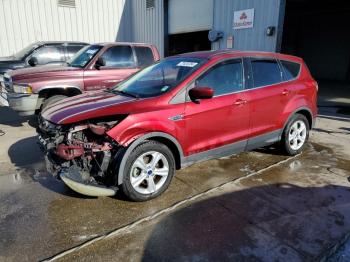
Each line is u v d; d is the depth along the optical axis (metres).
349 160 4.93
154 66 4.63
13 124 7.17
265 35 9.45
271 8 9.16
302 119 5.12
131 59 7.55
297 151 5.12
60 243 2.85
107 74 7.11
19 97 6.33
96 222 3.18
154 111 3.51
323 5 16.91
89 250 2.76
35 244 2.84
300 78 5.11
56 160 3.39
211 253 2.72
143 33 15.98
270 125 4.68
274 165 4.68
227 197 3.69
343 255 2.70
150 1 14.97
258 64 4.56
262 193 3.79
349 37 18.36
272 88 4.61
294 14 20.16
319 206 3.50
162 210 3.40
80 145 3.27
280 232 3.01
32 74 6.46
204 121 3.88
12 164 4.70
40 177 4.24
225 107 4.04
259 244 2.83
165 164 3.66
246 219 3.23
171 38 14.68
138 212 3.37
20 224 3.14
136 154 3.39
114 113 3.38
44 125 3.66
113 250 2.76
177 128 3.66
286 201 3.60
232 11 10.48
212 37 11.13
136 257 2.67
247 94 4.30
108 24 15.77
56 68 6.84
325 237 2.94
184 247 2.80
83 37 15.04
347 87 15.48
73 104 3.79
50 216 3.29
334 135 6.39
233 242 2.86
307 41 20.77
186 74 3.88
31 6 13.35
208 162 4.79
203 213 3.34
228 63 4.20
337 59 19.23
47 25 13.91
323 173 4.40
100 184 3.39
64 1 14.13
